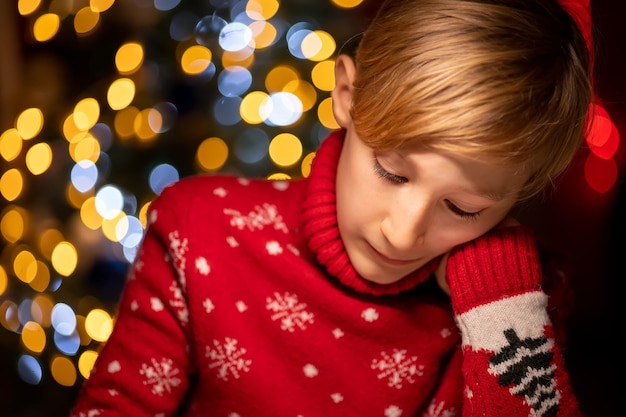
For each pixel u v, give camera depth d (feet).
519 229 2.58
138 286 2.60
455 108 2.10
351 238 2.40
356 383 2.61
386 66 2.23
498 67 2.14
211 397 2.60
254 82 4.68
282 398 2.58
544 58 2.20
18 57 5.97
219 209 2.61
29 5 4.83
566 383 2.51
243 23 4.57
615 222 6.02
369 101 2.25
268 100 4.63
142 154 4.73
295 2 4.75
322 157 2.56
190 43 4.60
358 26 4.72
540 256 2.85
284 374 2.59
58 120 4.77
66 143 4.71
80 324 4.54
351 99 2.42
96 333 4.46
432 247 2.36
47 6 4.85
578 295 6.23
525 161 2.20
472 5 2.20
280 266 2.58
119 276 4.73
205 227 2.58
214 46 4.60
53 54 5.20
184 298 2.57
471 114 2.10
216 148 4.67
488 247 2.53
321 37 4.64
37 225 4.74
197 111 4.77
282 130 4.69
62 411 4.80
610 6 5.41
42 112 4.85
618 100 5.49
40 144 4.66
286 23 4.69
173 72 4.66
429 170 2.17
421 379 2.66
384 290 2.51
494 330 2.49
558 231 6.11
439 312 2.66
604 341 6.19
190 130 4.75
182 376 2.59
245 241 2.59
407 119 2.14
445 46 2.16
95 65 4.74
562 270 2.86
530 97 2.15
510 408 2.45
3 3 5.91
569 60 2.27
